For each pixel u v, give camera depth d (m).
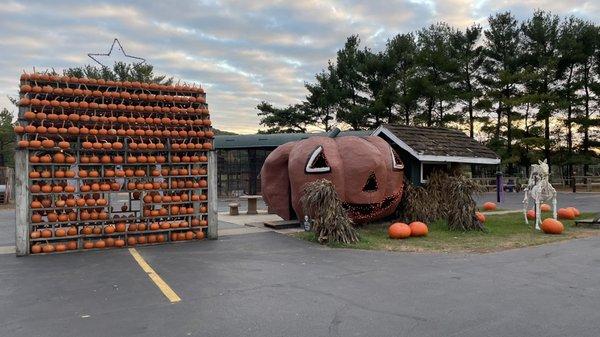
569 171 44.91
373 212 13.37
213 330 5.11
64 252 10.21
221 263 8.84
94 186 10.67
